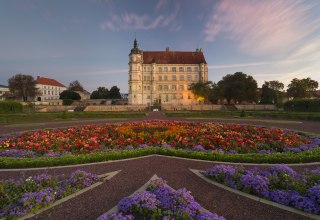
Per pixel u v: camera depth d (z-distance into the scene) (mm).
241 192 5930
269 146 11805
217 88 73500
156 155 9859
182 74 90250
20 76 80375
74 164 8508
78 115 38781
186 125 17938
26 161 8180
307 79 89312
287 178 6090
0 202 4988
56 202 5328
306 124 23781
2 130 19734
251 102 75750
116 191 6086
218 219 4191
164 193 5219
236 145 11352
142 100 88625
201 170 7801
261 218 4762
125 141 12398
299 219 4715
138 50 85438
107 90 120062
